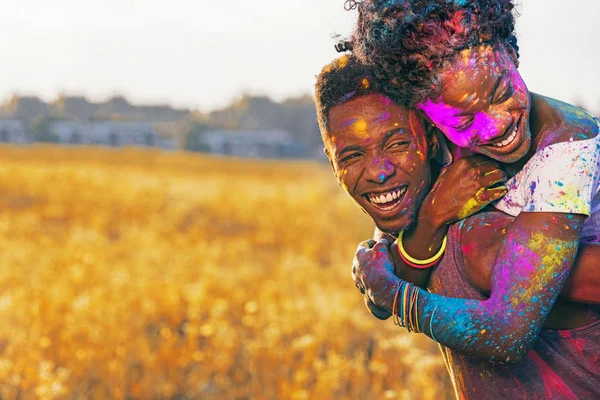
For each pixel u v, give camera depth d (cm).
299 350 711
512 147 240
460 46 232
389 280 264
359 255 278
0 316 842
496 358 242
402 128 253
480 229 256
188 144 13100
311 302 907
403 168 254
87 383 680
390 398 579
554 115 248
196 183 3547
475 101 235
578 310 258
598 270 245
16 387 647
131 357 726
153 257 1280
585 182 240
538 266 237
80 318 789
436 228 262
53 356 728
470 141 243
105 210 2283
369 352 779
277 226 2006
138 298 914
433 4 231
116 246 1482
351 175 258
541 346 261
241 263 1303
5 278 1087
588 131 244
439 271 267
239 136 13425
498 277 243
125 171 4384
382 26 238
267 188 3281
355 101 255
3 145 7750
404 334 787
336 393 635
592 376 258
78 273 1047
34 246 1443
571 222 238
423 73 236
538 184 243
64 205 2414
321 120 264
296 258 1373
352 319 803
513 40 254
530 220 241
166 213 2253
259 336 775
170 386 673
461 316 245
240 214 2275
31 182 2952
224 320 839
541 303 238
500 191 254
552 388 260
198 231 1817
